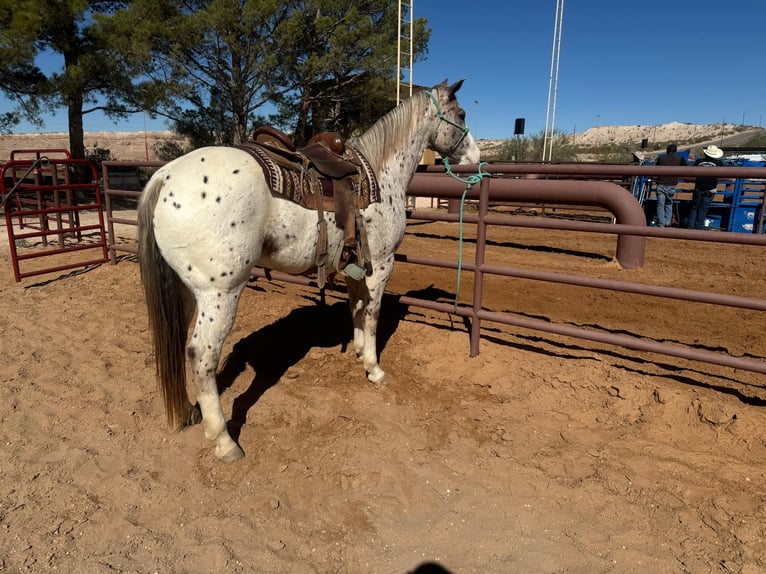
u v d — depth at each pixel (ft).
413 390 11.73
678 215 38.01
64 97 44.73
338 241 9.95
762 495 8.14
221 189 8.11
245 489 8.52
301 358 13.35
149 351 13.71
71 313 16.60
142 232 8.59
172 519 7.86
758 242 9.19
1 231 31.45
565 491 8.38
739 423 9.57
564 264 24.06
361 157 10.68
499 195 25.25
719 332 14.69
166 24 45.78
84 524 7.68
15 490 8.37
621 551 7.22
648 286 10.46
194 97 53.98
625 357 12.80
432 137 12.40
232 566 7.00
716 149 34.88
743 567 6.86
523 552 7.25
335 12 51.52
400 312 16.48
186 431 10.03
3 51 38.60
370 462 9.16
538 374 11.93
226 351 13.73
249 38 48.24
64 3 41.52
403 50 53.47
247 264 8.55
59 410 10.75
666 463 8.97
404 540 7.51
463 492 8.46
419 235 32.99
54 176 25.30
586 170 10.96
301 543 7.43
